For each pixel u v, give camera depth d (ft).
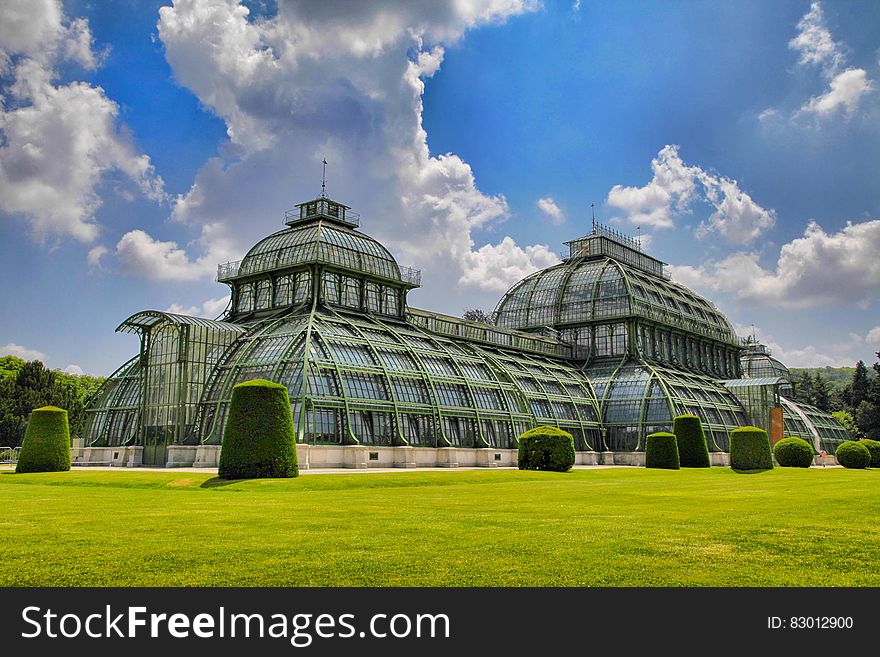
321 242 278.46
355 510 102.27
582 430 333.83
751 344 527.40
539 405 321.11
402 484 167.32
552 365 362.12
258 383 176.65
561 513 98.73
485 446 269.03
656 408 340.59
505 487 161.38
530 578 57.00
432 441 254.88
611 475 224.74
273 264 284.00
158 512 98.22
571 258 423.23
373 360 250.16
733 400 391.86
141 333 258.16
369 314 288.71
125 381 276.82
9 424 397.60
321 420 221.25
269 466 171.63
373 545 69.97
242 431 172.04
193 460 234.99
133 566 60.34
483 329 346.33
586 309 391.24
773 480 191.62
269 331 254.27
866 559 64.23
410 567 60.29
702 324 432.25
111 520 88.28
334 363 233.14
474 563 61.87
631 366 368.89
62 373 592.19
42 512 97.50
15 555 64.39
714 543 71.67
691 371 412.98
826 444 426.10
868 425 480.64
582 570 59.41
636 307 379.14
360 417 233.35
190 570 59.06
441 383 270.26
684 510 102.68
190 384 244.01
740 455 268.41
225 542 71.41
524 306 415.03
